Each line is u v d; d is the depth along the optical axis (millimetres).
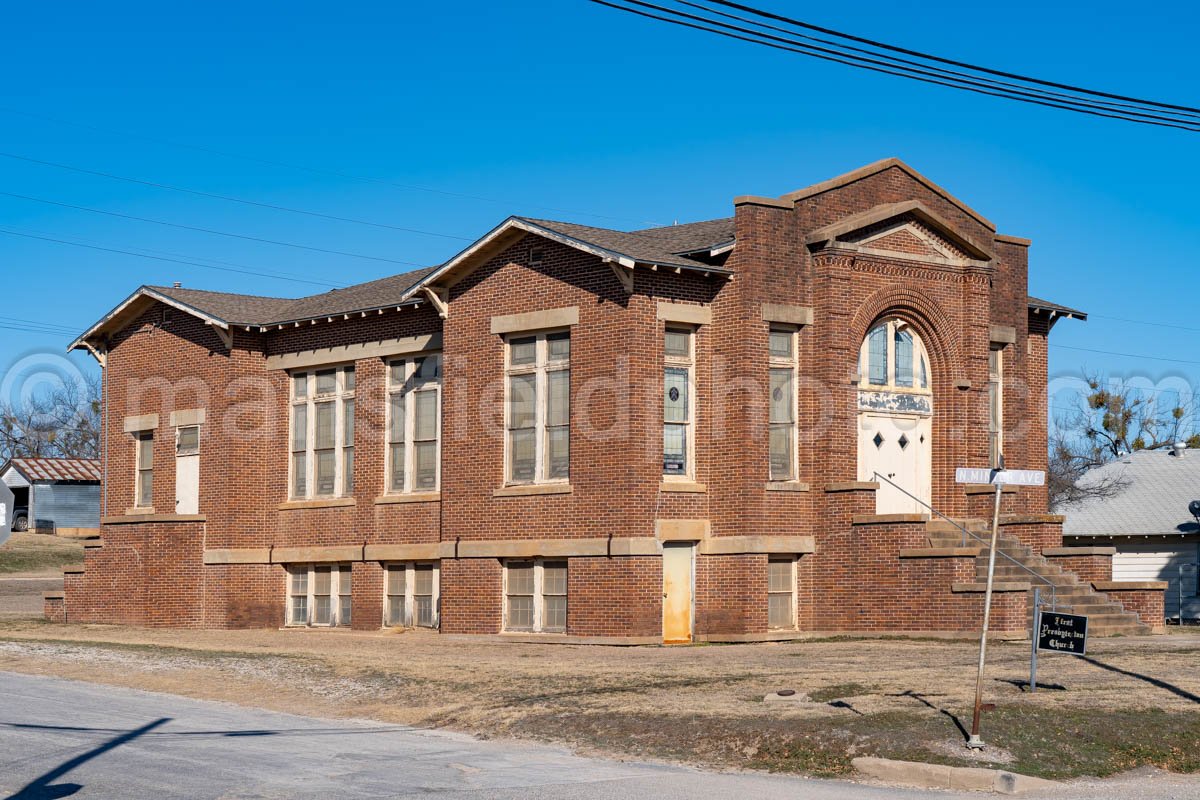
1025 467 34000
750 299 29406
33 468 73188
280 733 19516
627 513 28625
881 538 28953
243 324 36312
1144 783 16312
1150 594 29422
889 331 31703
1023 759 16828
